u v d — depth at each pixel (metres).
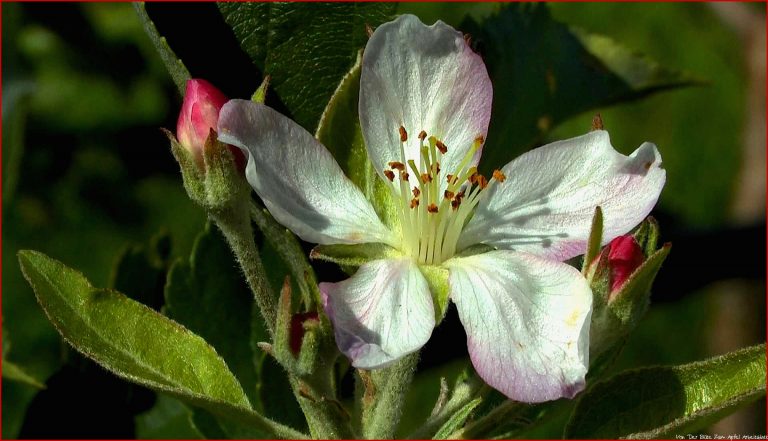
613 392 0.23
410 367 0.23
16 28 0.29
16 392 0.31
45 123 0.35
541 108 0.26
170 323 0.23
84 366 0.27
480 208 0.24
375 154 0.24
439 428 0.23
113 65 0.33
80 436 0.26
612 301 0.22
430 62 0.24
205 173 0.23
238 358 0.26
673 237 0.27
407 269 0.23
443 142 0.24
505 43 0.26
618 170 0.23
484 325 0.23
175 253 0.28
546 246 0.23
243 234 0.23
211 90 0.23
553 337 0.23
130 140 0.34
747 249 0.27
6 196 0.28
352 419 0.24
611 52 0.26
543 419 0.23
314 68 0.25
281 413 0.26
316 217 0.23
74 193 0.39
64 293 0.23
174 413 0.27
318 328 0.22
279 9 0.25
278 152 0.23
